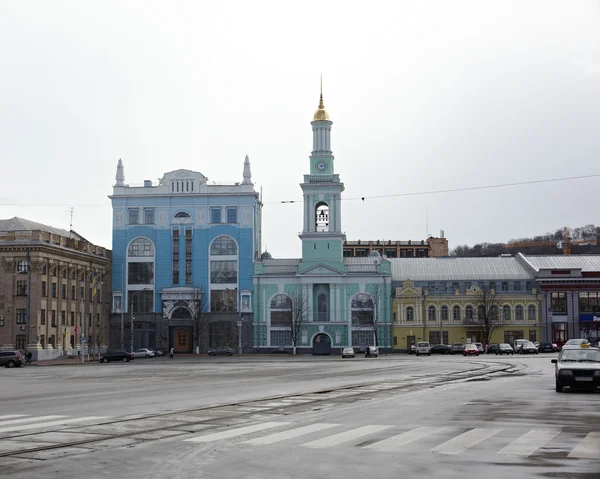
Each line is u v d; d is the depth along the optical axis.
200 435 18.91
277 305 119.81
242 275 119.75
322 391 34.00
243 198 120.56
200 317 117.56
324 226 123.50
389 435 18.64
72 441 17.98
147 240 121.31
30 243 98.94
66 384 42.66
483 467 14.28
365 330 119.19
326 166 122.38
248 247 120.12
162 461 15.17
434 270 125.00
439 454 15.75
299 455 15.76
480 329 119.44
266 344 119.19
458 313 120.44
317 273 119.12
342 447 16.78
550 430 19.41
